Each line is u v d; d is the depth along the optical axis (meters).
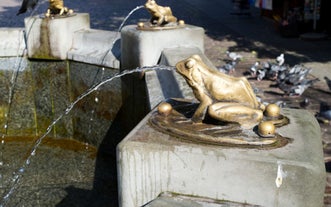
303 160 2.39
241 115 2.82
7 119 8.83
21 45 8.45
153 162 2.62
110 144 7.88
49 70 8.38
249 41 14.74
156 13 6.54
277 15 17.95
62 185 6.64
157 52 6.33
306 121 3.01
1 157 7.73
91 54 7.83
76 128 8.48
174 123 2.94
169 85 4.80
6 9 19.36
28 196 6.29
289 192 2.40
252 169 2.43
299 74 9.02
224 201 2.53
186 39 6.47
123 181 2.71
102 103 7.84
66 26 8.07
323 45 14.03
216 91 2.91
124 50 6.91
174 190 2.63
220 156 2.48
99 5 21.73
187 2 23.86
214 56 12.45
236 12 20.62
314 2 15.63
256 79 9.80
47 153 7.91
